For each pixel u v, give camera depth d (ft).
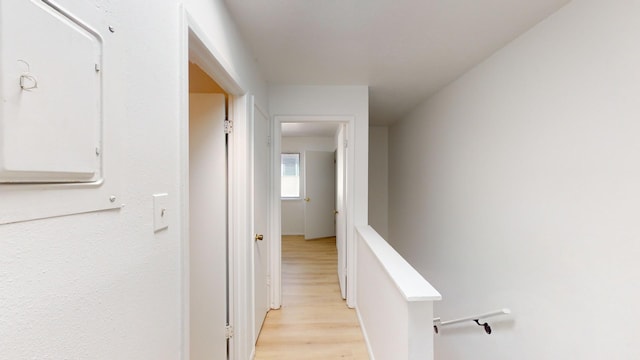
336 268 13.75
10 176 1.36
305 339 7.54
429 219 11.09
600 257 4.30
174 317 3.05
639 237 3.80
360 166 9.46
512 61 6.30
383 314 5.48
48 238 1.59
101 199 1.96
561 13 5.00
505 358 6.49
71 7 1.67
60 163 1.61
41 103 1.49
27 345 1.48
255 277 7.09
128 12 2.26
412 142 13.08
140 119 2.43
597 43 4.34
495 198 6.90
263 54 6.97
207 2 4.00
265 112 8.52
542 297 5.41
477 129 7.69
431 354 3.91
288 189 21.67
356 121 9.42
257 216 7.27
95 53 1.87
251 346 6.56
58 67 1.58
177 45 3.12
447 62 7.54
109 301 2.08
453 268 9.08
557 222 5.08
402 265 5.08
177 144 3.11
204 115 5.93
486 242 7.27
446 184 9.59
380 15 5.32
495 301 6.88
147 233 2.56
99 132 1.93
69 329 1.73
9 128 1.34
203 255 5.91
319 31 5.90
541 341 5.43
